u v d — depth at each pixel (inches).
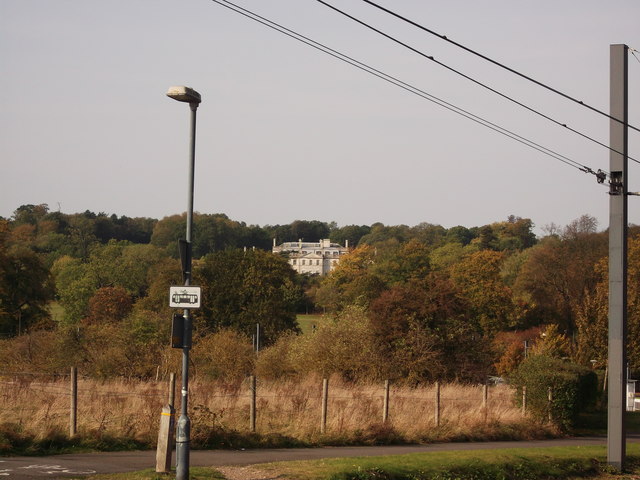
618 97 1104.8
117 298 5536.4
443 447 1243.2
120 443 980.6
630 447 1344.7
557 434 1601.9
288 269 4594.0
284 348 2351.1
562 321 4894.2
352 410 1304.1
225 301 4315.9
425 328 2242.9
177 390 1357.0
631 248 3735.2
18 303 4072.3
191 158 805.2
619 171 1104.2
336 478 855.7
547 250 4896.7
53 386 1472.7
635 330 2456.9
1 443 889.5
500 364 3184.1
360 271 7800.2
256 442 1101.7
